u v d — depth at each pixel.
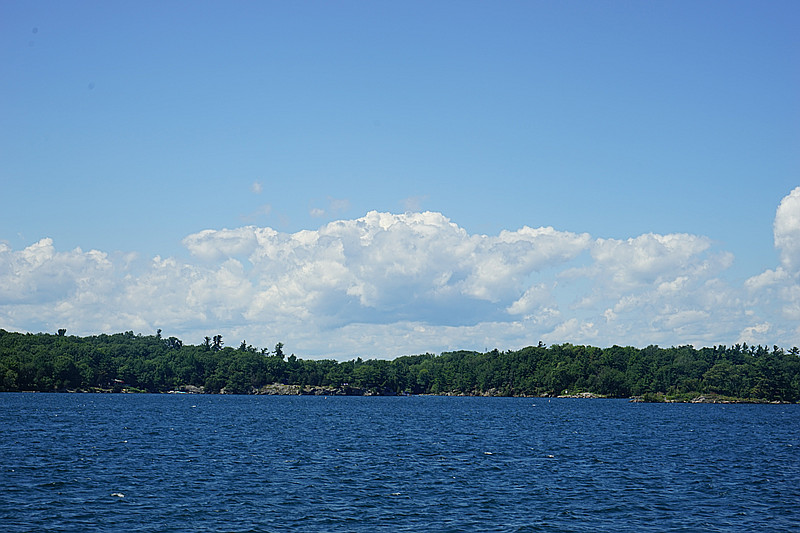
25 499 50.88
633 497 55.38
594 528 45.69
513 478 64.06
